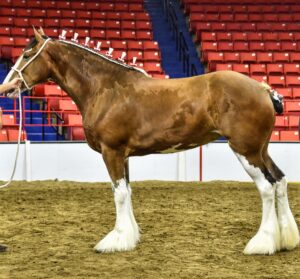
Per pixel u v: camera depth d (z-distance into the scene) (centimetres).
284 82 1881
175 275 572
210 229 806
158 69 1903
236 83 641
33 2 2284
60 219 895
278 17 2383
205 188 1312
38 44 709
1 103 1716
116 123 669
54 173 1428
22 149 1412
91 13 2267
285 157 1483
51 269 598
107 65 697
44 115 1661
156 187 1322
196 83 661
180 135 660
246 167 645
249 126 636
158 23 2453
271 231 650
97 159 1445
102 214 941
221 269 594
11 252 676
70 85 708
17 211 976
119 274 577
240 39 2202
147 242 720
